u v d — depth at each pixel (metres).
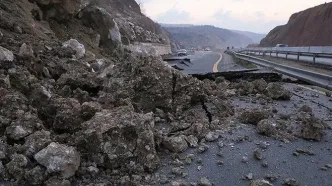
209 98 5.73
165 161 3.50
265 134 4.34
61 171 2.85
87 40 12.54
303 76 10.05
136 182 2.99
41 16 10.41
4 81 4.31
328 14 52.19
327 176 3.19
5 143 3.28
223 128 4.56
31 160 3.15
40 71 5.76
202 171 3.30
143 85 4.89
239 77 9.84
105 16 14.55
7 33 6.88
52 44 7.86
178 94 5.18
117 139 3.23
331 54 15.24
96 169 3.09
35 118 3.73
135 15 57.16
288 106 6.07
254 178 3.15
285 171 3.31
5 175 2.94
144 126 3.42
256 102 6.30
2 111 3.71
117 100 4.71
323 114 5.51
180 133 4.16
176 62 20.89
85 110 3.86
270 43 74.00
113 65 5.76
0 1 8.41
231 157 3.64
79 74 5.54
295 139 4.22
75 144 3.25
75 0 12.58
